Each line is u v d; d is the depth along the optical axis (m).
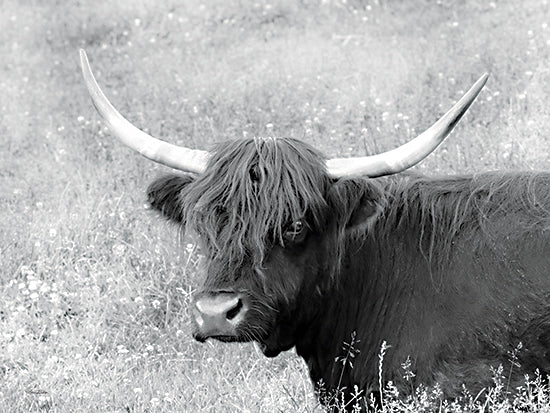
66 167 24.75
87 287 19.02
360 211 13.41
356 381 14.32
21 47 35.75
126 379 16.53
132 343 17.97
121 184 23.23
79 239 20.70
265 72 29.69
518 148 21.98
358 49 30.59
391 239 14.39
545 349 13.40
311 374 14.76
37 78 32.56
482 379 13.46
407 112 25.17
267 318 12.89
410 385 13.76
